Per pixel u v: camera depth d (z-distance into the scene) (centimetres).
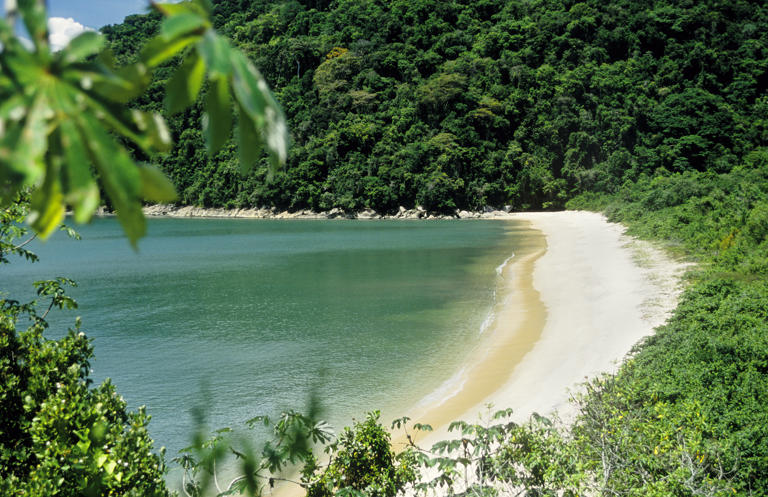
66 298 736
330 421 1535
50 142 75
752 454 880
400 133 12225
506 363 1912
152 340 2447
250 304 3203
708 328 1605
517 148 11481
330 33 15012
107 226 9981
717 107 11056
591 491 789
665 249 3800
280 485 1134
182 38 86
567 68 12650
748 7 14000
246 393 1778
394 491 821
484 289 3344
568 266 3800
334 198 11838
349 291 3506
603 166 10962
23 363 654
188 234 8425
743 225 3388
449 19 14725
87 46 79
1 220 671
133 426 609
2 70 73
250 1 17788
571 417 1330
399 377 1886
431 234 7619
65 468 482
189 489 638
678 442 852
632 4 13862
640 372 1312
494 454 893
